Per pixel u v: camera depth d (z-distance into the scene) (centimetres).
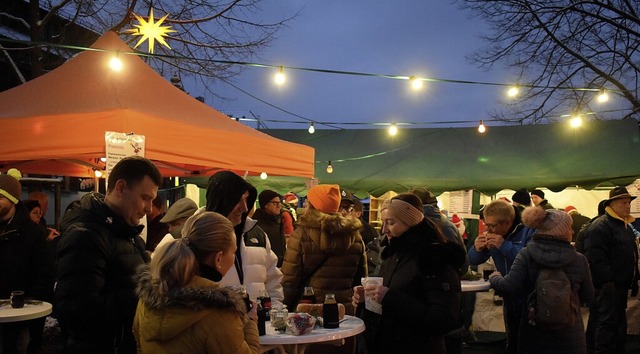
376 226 1036
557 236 446
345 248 417
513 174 942
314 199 432
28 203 577
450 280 316
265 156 575
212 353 213
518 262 463
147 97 527
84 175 792
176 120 497
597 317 657
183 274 221
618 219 652
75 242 259
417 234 334
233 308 221
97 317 257
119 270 273
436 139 1077
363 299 344
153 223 573
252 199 356
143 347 221
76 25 1380
